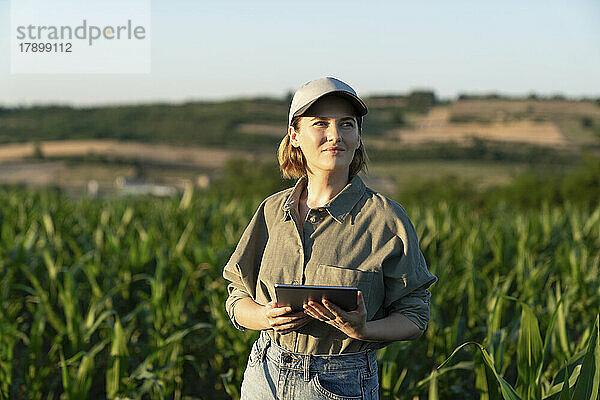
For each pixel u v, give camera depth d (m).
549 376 3.68
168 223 9.88
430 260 7.56
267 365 2.31
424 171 85.88
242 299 2.40
